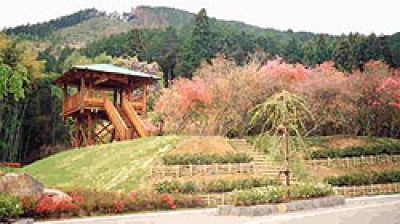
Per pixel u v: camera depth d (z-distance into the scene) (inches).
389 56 2087.8
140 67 1990.7
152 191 688.4
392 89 1221.1
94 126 1476.4
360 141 1141.1
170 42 2711.6
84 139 1296.8
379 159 1076.5
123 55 2428.6
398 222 442.3
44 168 996.6
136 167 807.1
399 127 1358.3
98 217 532.7
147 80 1278.3
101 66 1243.2
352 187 896.9
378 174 955.3
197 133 1252.5
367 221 452.4
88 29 5049.2
